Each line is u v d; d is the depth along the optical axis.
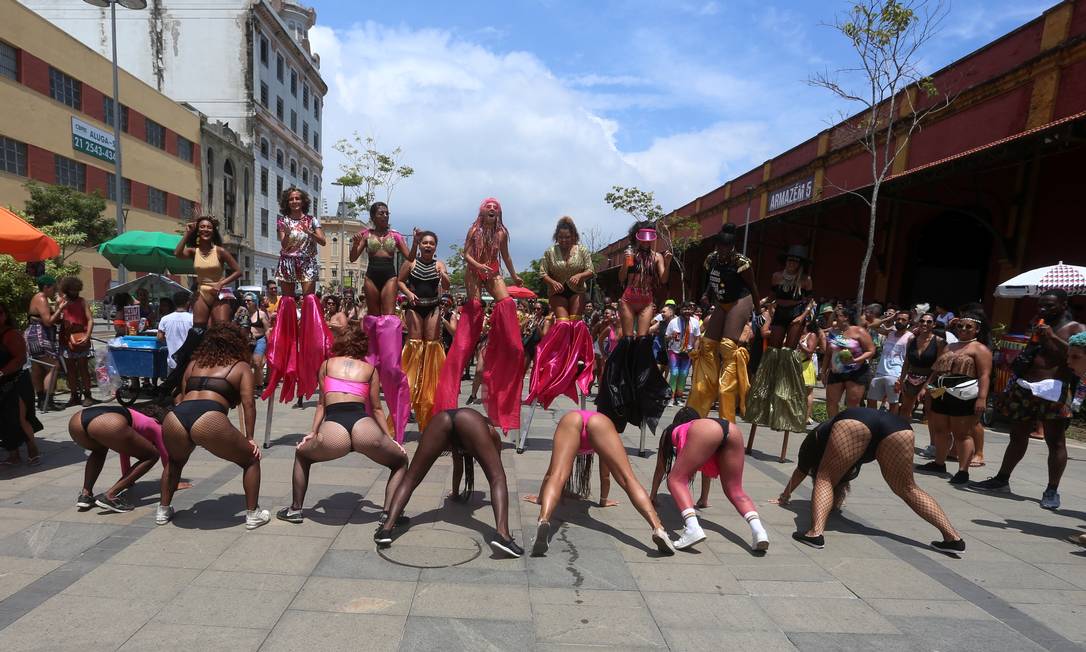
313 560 3.37
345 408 3.84
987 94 11.81
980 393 5.33
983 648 2.73
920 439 7.66
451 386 5.39
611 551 3.71
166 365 7.84
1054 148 7.71
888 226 14.63
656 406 5.47
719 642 2.70
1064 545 4.09
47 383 7.11
